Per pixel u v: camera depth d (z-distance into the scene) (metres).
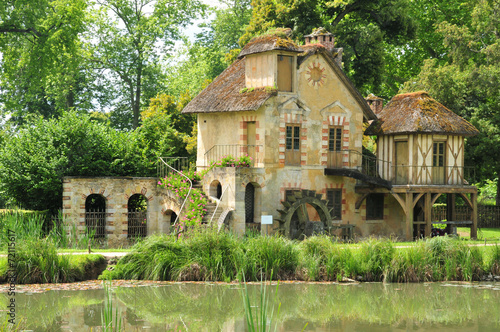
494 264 25.78
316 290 22.98
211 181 32.59
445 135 35.09
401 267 24.84
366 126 39.03
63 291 21.62
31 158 33.09
